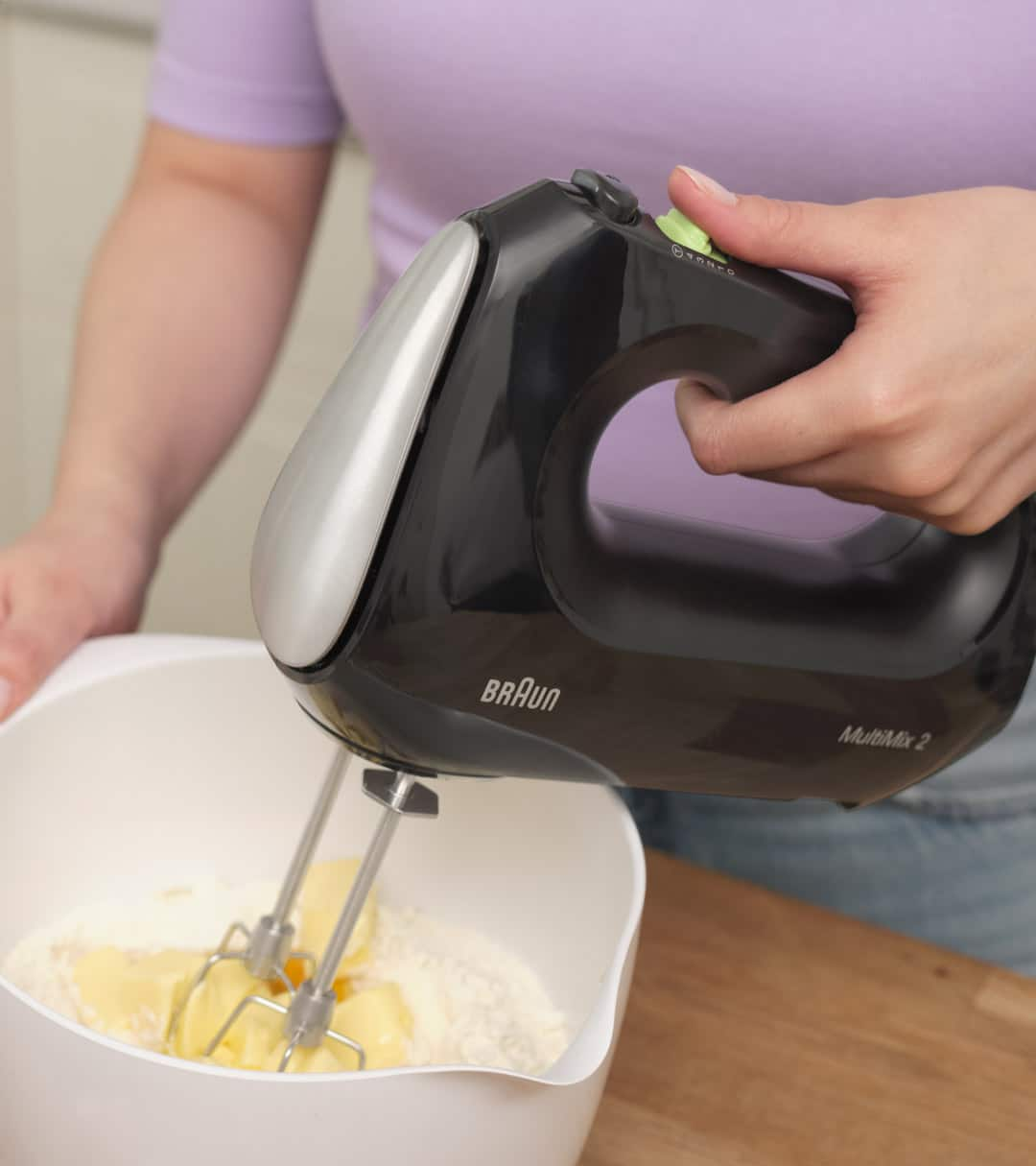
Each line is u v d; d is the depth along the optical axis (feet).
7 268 5.15
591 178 1.28
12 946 1.81
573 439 1.29
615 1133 1.79
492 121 2.04
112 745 1.87
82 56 4.73
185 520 5.09
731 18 1.84
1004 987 2.13
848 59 1.82
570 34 1.92
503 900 1.97
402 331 1.22
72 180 4.95
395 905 2.03
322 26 2.22
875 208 1.41
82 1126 1.30
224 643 1.92
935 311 1.37
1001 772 2.30
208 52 2.50
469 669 1.30
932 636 1.58
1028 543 1.61
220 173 2.58
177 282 2.44
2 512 5.56
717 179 1.99
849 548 1.62
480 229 1.24
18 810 1.78
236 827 2.02
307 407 4.83
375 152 2.32
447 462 1.23
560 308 1.23
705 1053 1.94
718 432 1.43
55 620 1.88
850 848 2.46
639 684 1.40
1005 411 1.43
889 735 1.61
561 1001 1.86
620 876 1.74
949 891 2.43
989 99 1.83
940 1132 1.87
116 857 1.95
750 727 1.51
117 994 1.69
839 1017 2.04
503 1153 1.37
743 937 2.17
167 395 2.36
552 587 1.30
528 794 1.90
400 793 1.44
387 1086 1.26
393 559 1.24
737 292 1.32
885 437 1.38
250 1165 1.28
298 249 2.69
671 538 1.47
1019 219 1.43
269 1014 1.65
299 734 1.98
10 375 5.32
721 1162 1.77
